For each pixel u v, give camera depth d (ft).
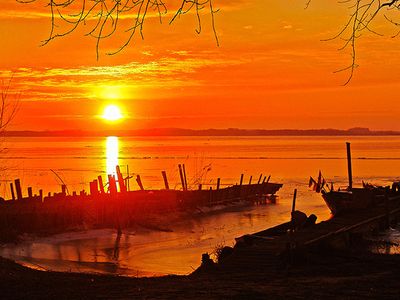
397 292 58.13
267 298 55.52
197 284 66.44
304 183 339.36
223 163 528.63
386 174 391.45
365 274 74.43
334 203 182.29
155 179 359.46
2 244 140.56
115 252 138.82
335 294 57.41
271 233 127.03
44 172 404.57
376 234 139.23
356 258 87.20
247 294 57.62
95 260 129.18
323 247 93.81
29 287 65.00
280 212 221.66
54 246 144.15
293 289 60.64
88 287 64.90
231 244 148.87
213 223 191.21
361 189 181.88
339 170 434.30
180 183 328.70
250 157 633.20
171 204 198.80
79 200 173.27
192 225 185.06
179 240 157.99
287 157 630.74
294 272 77.82
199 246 148.36
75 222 164.55
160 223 179.01
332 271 77.97
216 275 77.87
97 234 161.27
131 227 173.17
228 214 214.48
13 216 151.12
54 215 160.35
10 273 74.28
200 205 216.33
